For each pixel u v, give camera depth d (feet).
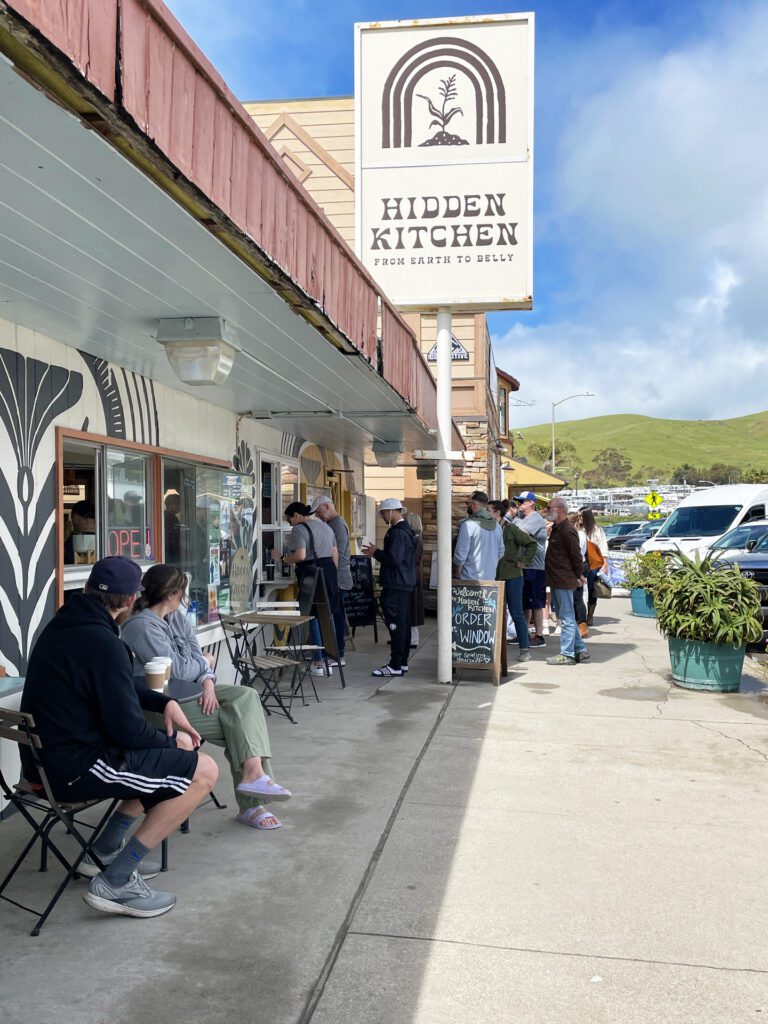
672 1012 9.24
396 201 24.99
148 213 9.05
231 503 25.53
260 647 27.84
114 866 11.19
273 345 15.57
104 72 6.59
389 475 48.91
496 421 69.00
